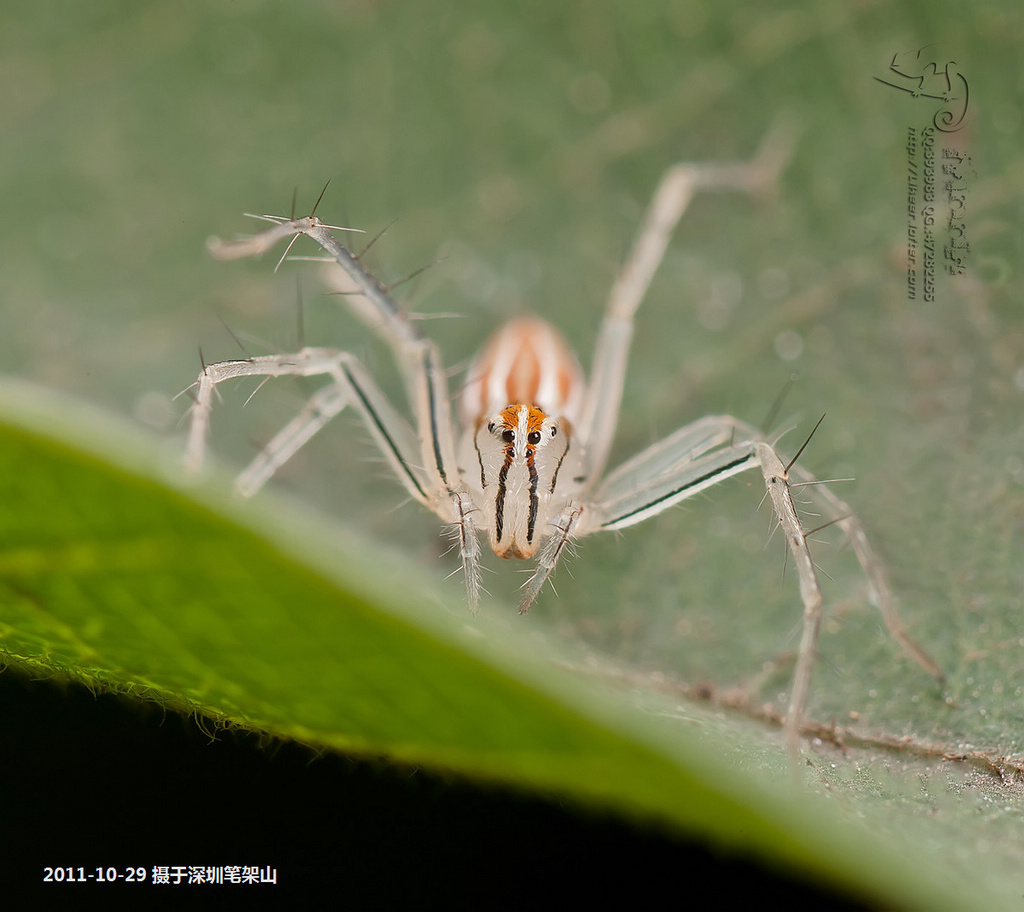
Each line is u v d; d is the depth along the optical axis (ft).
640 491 0.31
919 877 0.28
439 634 0.25
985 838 0.29
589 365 0.33
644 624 0.31
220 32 0.34
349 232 0.32
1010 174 0.33
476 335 0.34
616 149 0.34
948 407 0.32
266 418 0.33
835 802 0.29
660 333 0.33
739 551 0.32
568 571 0.32
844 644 0.31
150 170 0.34
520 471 0.31
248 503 0.25
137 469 0.23
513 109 0.34
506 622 0.31
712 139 0.34
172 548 0.26
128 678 0.29
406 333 0.31
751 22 0.34
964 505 0.31
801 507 0.32
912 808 0.30
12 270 0.34
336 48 0.34
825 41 0.34
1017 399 0.32
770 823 0.27
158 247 0.34
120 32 0.34
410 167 0.34
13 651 0.29
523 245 0.34
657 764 0.27
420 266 0.34
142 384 0.33
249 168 0.34
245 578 0.26
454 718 0.29
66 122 0.34
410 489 0.32
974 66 0.33
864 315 0.33
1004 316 0.32
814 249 0.33
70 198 0.34
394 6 0.34
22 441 0.23
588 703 0.26
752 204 0.34
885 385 0.32
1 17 0.34
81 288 0.34
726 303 0.33
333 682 0.29
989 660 0.31
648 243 0.33
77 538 0.26
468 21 0.34
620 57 0.34
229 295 0.34
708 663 0.31
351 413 0.33
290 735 0.29
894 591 0.31
